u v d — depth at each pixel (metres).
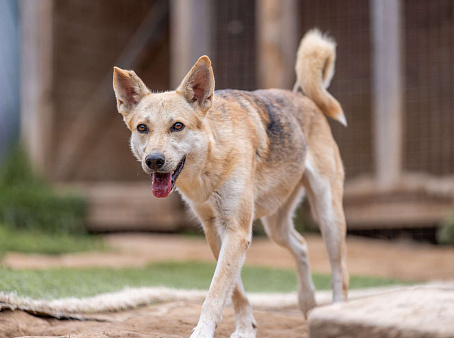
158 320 4.63
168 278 7.26
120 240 11.91
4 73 19.62
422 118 13.79
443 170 13.35
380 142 11.49
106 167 14.88
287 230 5.38
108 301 4.82
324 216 5.18
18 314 4.18
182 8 12.20
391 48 11.38
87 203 12.79
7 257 7.97
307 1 14.37
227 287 3.93
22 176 12.91
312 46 5.52
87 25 14.42
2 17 19.56
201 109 4.12
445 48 13.79
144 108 4.12
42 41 13.49
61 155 13.82
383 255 10.33
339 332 2.60
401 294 2.80
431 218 11.18
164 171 3.92
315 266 9.37
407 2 14.20
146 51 15.73
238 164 4.21
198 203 4.30
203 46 12.26
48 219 11.93
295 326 4.77
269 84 11.34
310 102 5.45
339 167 5.40
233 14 12.41
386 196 11.45
